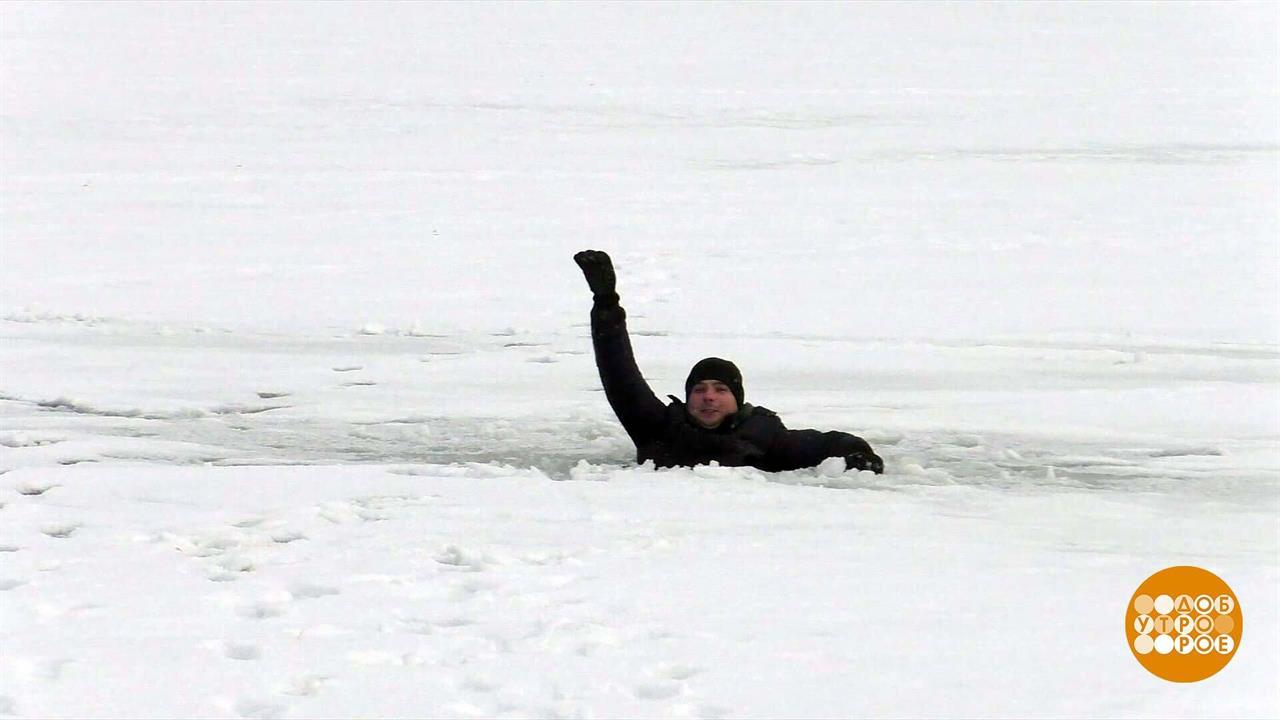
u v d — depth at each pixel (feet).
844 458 80.23
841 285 168.25
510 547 61.41
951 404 105.81
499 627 49.70
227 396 110.11
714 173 269.64
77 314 151.33
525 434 94.94
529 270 180.04
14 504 71.51
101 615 51.08
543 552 60.44
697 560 59.31
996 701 42.88
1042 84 446.60
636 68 482.28
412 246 198.29
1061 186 252.21
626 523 66.59
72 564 58.59
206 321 148.25
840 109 378.12
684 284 169.58
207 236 207.21
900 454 88.58
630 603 52.65
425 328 143.64
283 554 60.18
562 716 41.63
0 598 53.31
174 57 504.84
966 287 166.61
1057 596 53.98
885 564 58.85
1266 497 76.59
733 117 359.46
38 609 51.72
